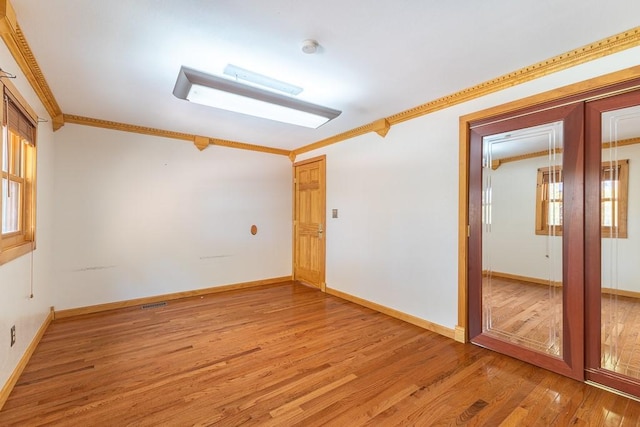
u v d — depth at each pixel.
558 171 2.22
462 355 2.51
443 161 2.91
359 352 2.56
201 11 1.65
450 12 1.65
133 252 3.84
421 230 3.12
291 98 2.59
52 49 2.02
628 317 1.97
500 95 2.50
